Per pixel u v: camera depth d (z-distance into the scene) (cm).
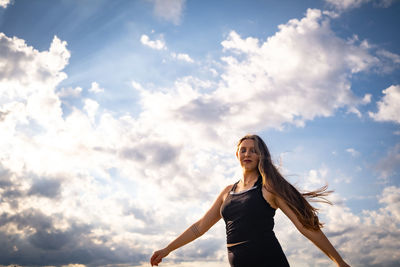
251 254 221
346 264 213
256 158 251
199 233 272
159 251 276
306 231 222
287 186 232
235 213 236
